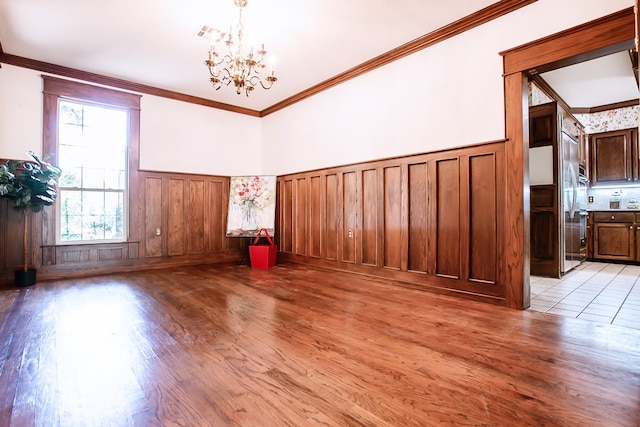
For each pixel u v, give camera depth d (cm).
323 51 396
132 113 496
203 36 363
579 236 529
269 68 441
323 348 209
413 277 374
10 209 407
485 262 317
